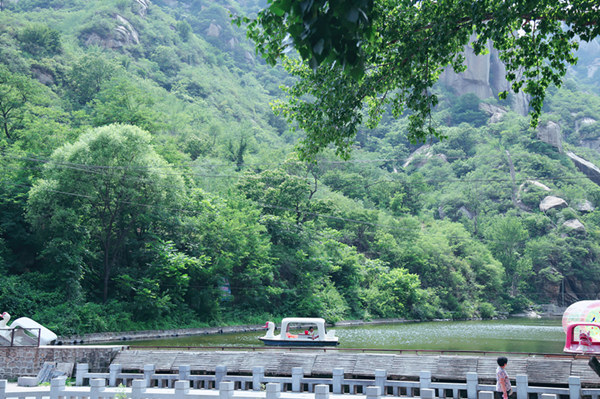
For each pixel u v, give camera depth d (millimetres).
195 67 197625
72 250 39906
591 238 115312
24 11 195625
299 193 68375
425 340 37688
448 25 13438
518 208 131375
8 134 57594
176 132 106875
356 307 64250
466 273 89938
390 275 72312
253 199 66750
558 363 14922
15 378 18172
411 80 15258
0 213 43438
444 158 166500
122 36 171625
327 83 15727
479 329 51750
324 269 62562
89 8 191000
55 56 109562
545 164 150375
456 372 15516
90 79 104062
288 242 63656
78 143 41469
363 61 4586
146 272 44156
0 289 35844
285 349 19219
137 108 68250
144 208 44406
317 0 4332
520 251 112188
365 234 83500
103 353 18266
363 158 155750
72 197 41438
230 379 16141
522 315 92688
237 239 50812
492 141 170500
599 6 12367
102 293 43406
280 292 53844
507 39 15266
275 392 12992
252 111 193125
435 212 140250
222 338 39031
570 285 108688
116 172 41375
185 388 13500
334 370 15305
